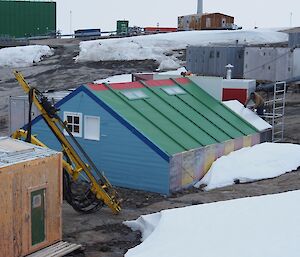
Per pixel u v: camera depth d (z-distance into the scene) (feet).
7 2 254.47
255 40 210.18
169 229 37.19
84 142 62.95
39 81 151.74
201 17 265.13
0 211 33.99
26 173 35.91
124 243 42.80
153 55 177.27
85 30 279.69
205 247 32.86
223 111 78.59
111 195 50.83
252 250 30.73
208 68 139.13
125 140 59.88
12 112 82.43
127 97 67.51
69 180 49.26
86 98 62.44
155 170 58.13
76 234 44.98
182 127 66.39
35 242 37.37
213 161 65.05
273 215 36.27
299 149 71.51
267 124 81.30
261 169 64.23
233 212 38.40
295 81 121.90
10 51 191.11
